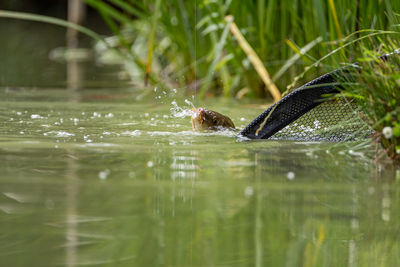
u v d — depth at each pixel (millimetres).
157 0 14258
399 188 5812
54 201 5246
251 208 5113
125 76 22531
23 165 6738
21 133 9289
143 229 4578
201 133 9656
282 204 5242
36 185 5809
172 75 20922
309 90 8938
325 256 4121
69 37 39344
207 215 4918
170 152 7727
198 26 16594
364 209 5129
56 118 11328
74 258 4023
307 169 6641
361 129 8328
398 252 4246
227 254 4125
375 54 8359
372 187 5844
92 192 5562
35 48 34594
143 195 5480
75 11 39219
